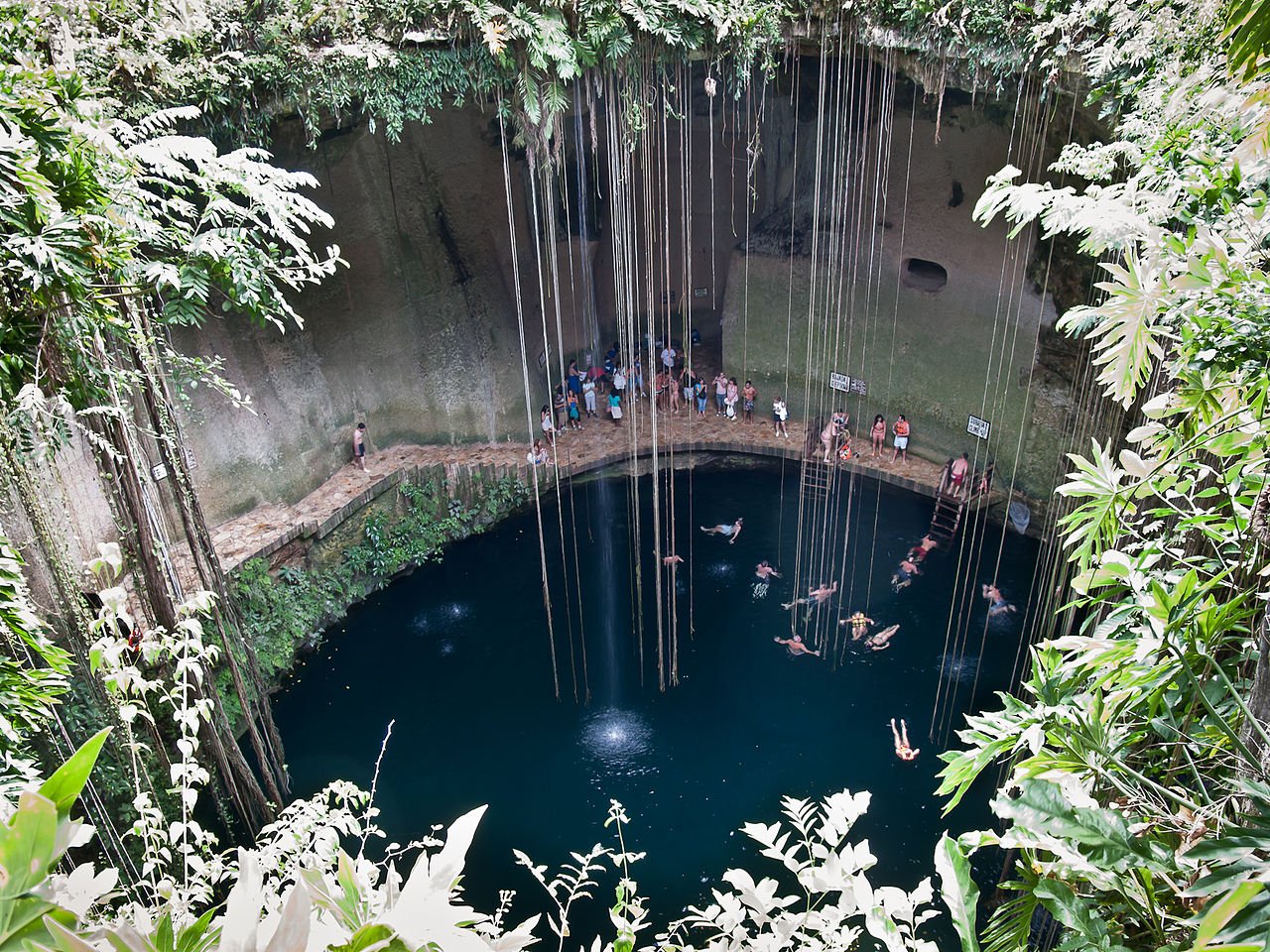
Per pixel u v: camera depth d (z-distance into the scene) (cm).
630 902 354
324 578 1533
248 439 1512
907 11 1180
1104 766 331
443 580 1620
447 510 1723
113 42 875
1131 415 1049
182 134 1081
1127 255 396
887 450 1870
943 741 1212
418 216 1731
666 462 1914
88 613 796
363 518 1619
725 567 1589
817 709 1280
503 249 1888
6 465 684
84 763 131
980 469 1736
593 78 1252
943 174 1634
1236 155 379
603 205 2030
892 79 1304
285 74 1127
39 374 562
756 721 1268
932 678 1321
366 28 1155
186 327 1421
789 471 1877
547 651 1434
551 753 1240
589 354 2016
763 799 1150
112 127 643
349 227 1634
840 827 302
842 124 1677
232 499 1491
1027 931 317
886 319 1825
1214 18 511
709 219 2145
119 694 473
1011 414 1656
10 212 450
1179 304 351
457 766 1229
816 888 290
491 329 1880
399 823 1150
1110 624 384
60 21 698
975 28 1148
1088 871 274
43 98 489
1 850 120
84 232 518
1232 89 363
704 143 2042
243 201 1105
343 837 1106
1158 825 314
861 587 1517
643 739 1250
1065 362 1552
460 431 1841
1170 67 627
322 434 1647
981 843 302
